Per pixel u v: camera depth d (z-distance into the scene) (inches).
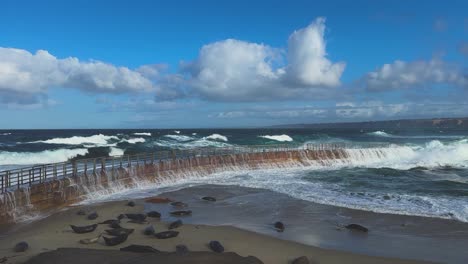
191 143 2374.5
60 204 674.2
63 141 2300.7
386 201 713.0
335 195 780.0
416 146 1720.0
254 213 639.1
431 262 412.8
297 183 947.3
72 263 326.0
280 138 2849.4
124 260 329.4
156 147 2038.6
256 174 1130.7
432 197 748.6
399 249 457.7
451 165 1310.3
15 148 1914.4
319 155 1402.6
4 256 381.1
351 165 1369.3
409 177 1050.7
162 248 423.5
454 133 3954.2
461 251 452.1
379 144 1696.6
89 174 777.6
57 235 473.4
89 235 472.1
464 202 697.6
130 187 864.9
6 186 603.5
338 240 491.5
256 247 445.7
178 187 896.9
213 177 1064.2
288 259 407.8
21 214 593.3
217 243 431.8
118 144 2209.6
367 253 442.3
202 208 679.7
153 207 684.1
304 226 558.3
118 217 570.3
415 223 569.3
